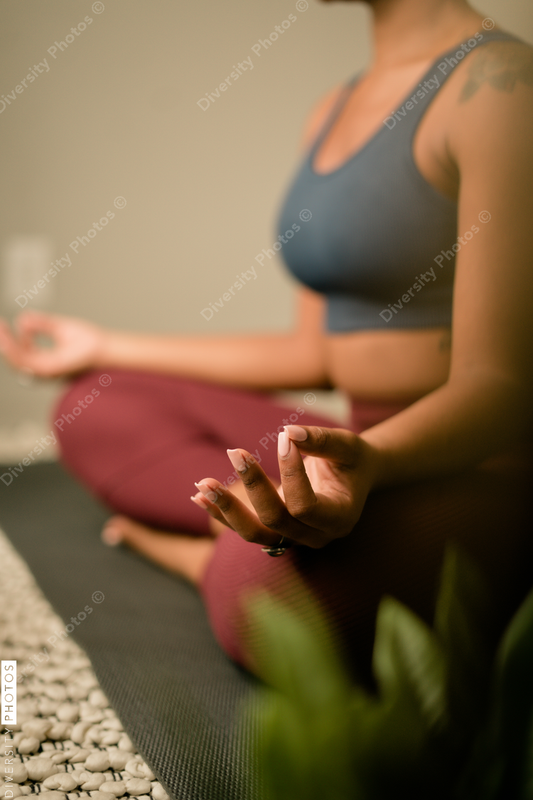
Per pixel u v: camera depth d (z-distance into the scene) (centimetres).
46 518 149
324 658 28
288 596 60
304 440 42
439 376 80
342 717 26
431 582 61
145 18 284
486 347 57
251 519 49
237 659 71
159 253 301
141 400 103
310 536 49
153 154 295
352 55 265
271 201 289
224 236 297
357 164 78
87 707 67
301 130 279
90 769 57
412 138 72
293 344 114
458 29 80
